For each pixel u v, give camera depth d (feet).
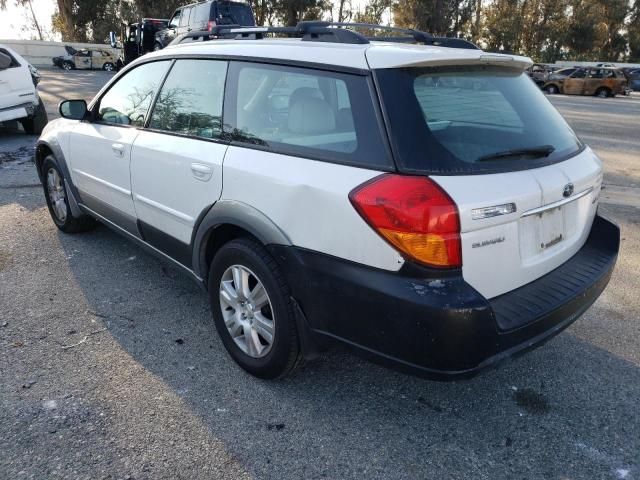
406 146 7.29
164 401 9.08
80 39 170.91
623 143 36.86
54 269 14.17
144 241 12.57
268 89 9.16
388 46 8.43
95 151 13.44
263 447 8.14
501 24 165.17
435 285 6.98
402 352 7.30
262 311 9.26
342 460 7.95
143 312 12.07
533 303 7.88
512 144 8.20
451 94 8.15
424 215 6.88
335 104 8.13
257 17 163.84
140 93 12.34
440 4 163.53
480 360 7.16
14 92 31.71
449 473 7.77
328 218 7.70
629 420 8.97
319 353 8.79
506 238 7.52
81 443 8.05
